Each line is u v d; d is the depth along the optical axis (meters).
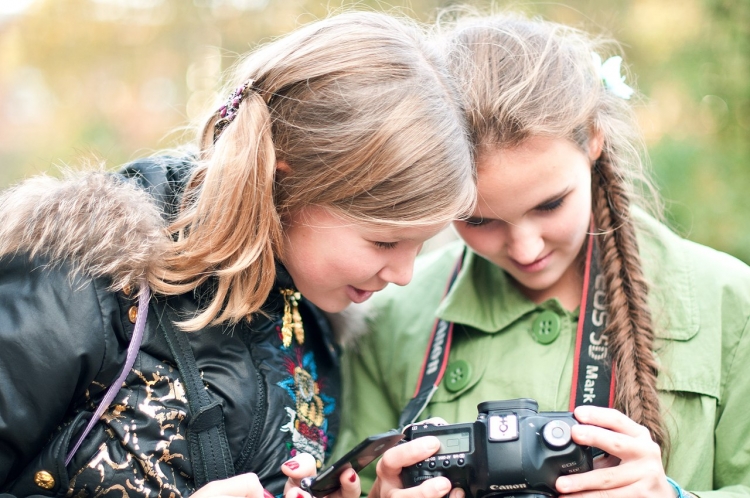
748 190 3.40
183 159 1.62
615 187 1.74
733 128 3.54
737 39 3.58
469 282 1.82
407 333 1.87
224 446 1.46
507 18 1.87
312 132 1.46
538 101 1.55
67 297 1.38
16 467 1.40
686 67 3.62
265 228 1.47
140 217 1.46
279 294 1.60
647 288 1.70
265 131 1.48
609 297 1.68
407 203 1.43
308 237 1.50
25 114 5.48
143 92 5.22
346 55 1.48
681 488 1.50
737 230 3.35
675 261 1.75
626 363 1.61
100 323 1.39
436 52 1.60
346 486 1.41
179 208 1.54
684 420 1.63
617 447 1.35
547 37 1.71
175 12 5.09
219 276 1.47
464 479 1.40
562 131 1.55
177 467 1.44
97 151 2.10
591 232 1.73
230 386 1.49
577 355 1.68
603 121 1.73
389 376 1.86
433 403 1.78
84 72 5.25
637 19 3.80
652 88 3.66
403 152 1.42
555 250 1.63
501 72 1.60
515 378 1.71
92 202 1.45
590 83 1.71
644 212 1.90
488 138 1.53
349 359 1.90
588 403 1.64
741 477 1.62
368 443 1.31
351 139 1.43
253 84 1.53
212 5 5.04
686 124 3.61
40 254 1.42
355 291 1.56
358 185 1.43
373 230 1.45
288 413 1.55
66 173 1.57
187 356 1.46
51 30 5.22
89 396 1.43
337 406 1.71
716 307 1.67
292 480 1.45
